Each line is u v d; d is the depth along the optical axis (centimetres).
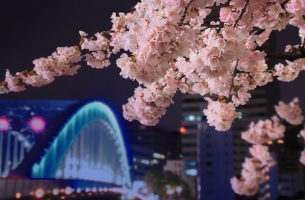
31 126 8450
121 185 12381
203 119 9175
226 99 563
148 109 635
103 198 8588
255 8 423
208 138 9025
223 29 377
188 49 344
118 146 12388
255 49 538
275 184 7556
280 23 430
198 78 496
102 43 856
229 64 381
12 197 4441
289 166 9912
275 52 571
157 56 338
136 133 18212
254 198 7888
